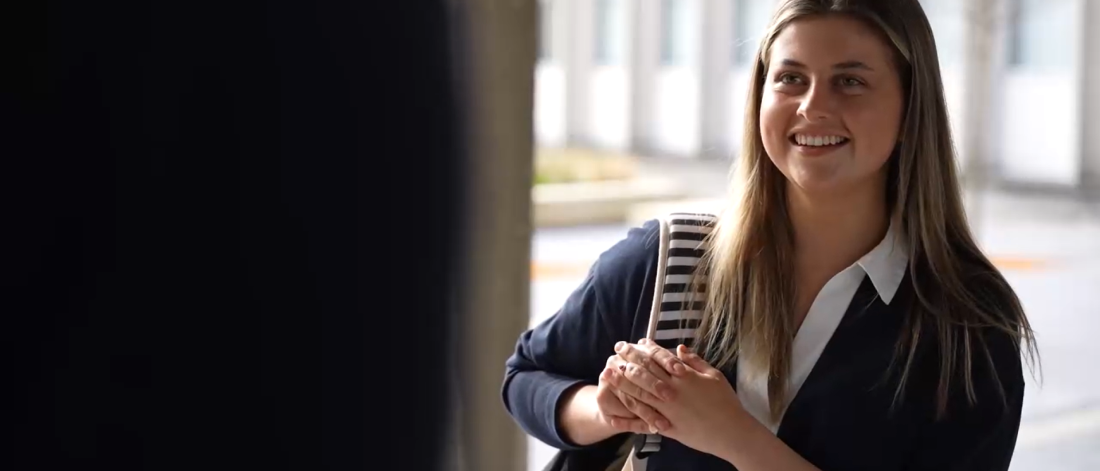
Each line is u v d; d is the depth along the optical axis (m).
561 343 2.10
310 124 0.75
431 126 0.79
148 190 0.73
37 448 0.73
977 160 12.45
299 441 0.76
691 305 1.99
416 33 0.78
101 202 0.73
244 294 0.75
